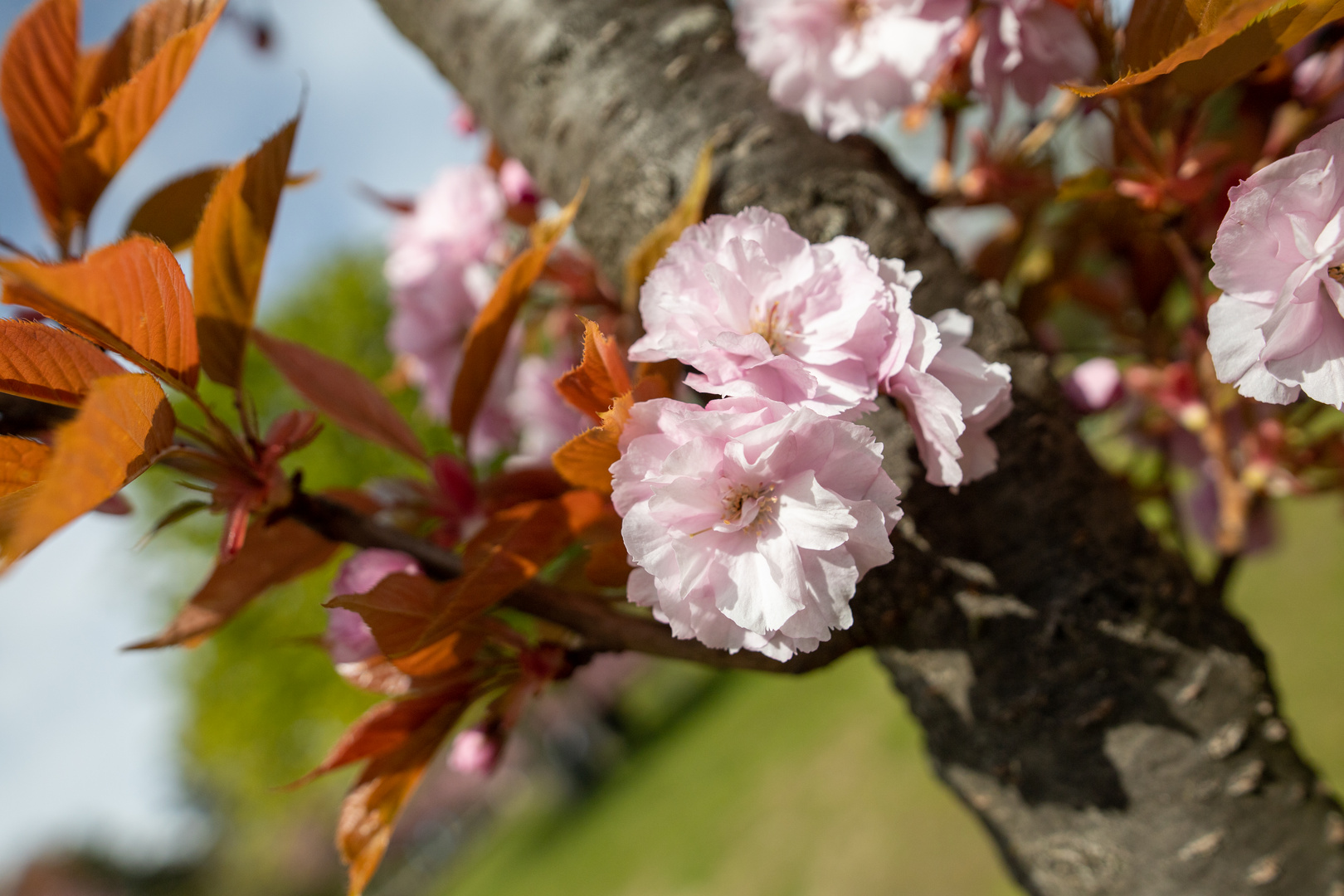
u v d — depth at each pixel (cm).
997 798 38
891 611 37
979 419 35
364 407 42
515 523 36
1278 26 33
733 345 33
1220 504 50
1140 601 37
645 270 38
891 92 40
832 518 32
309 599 352
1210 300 41
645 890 258
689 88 41
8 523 31
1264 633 162
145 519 334
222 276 37
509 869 501
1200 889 36
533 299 52
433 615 35
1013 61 38
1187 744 37
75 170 39
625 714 642
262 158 36
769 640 33
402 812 37
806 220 39
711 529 33
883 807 202
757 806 255
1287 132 43
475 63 45
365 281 294
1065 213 52
